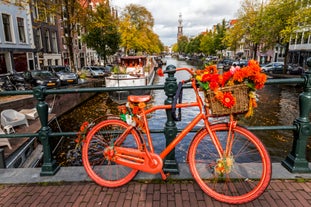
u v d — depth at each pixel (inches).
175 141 91.0
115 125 99.3
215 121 91.3
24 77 536.7
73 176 104.9
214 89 77.2
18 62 763.4
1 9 676.7
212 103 79.6
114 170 108.8
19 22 774.5
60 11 668.1
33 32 858.1
